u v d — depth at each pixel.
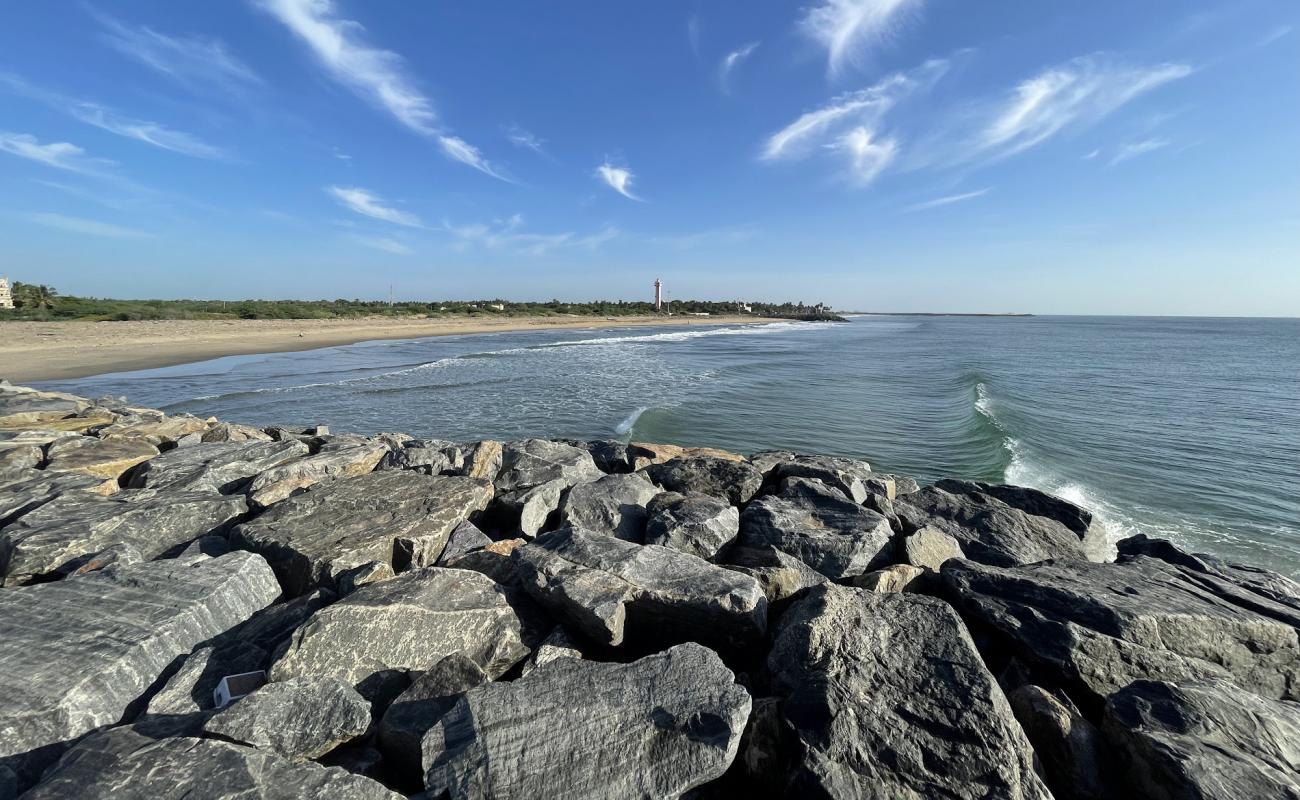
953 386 30.81
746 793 3.43
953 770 3.16
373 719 3.71
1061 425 21.11
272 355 41.06
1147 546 6.91
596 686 3.52
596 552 5.14
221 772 2.77
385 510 6.46
